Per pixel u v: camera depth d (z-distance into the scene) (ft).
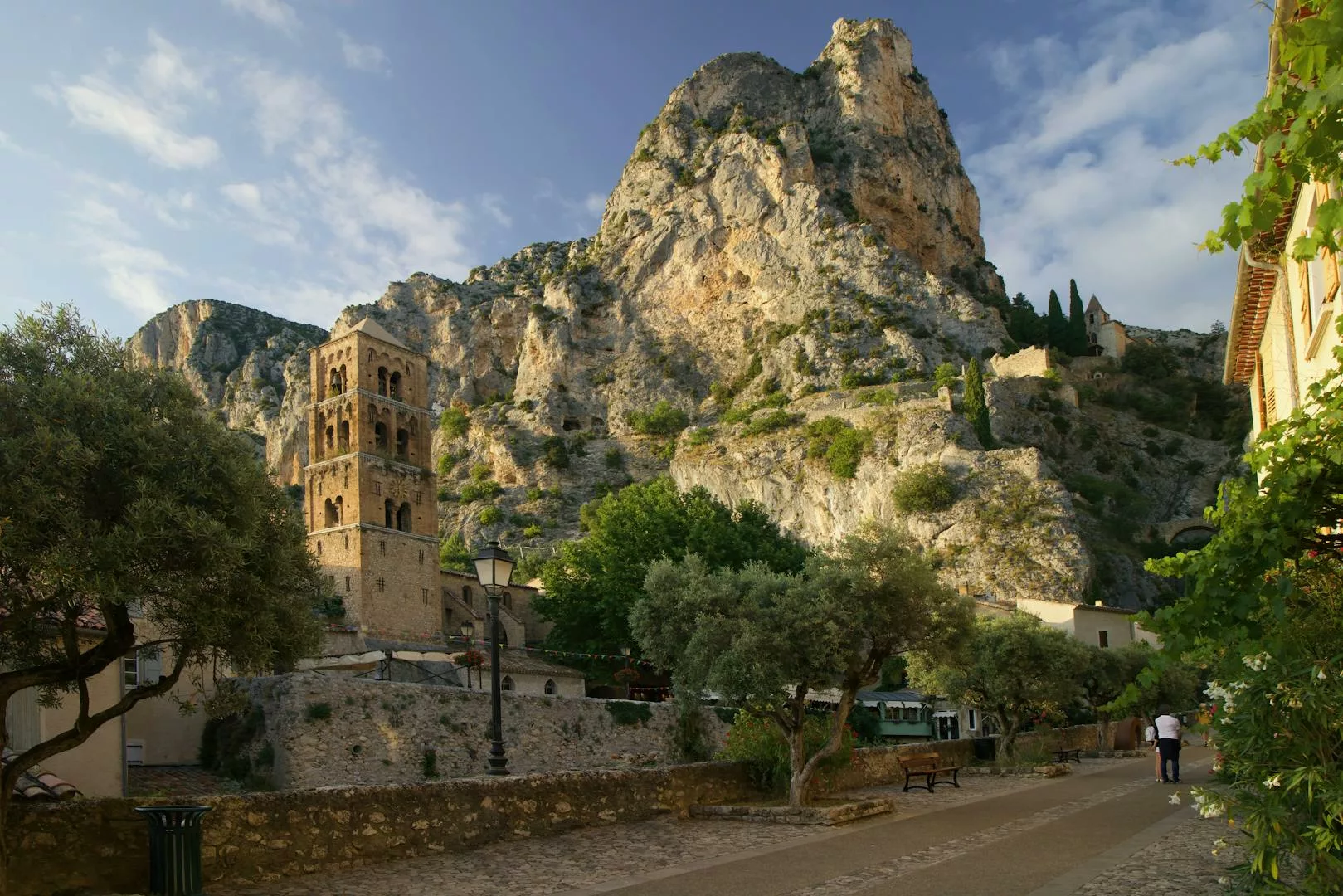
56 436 45.91
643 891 48.34
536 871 55.62
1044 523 376.27
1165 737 101.30
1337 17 18.04
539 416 645.10
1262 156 36.42
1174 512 479.00
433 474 275.39
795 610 83.76
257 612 50.88
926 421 445.37
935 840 63.46
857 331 590.55
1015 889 45.93
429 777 126.00
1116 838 62.34
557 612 252.83
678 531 268.62
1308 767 26.45
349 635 231.09
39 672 47.06
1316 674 27.58
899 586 82.89
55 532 45.34
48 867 46.34
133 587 44.80
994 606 259.60
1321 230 18.65
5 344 49.83
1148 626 30.48
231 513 50.11
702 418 609.01
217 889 50.31
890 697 211.61
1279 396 71.00
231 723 122.11
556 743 138.00
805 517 468.75
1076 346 599.98
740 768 90.27
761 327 645.10
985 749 136.98
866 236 636.89
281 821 54.34
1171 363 582.35
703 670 83.82
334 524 254.88
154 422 49.98
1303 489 28.91
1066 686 128.77
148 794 103.14
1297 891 28.89
